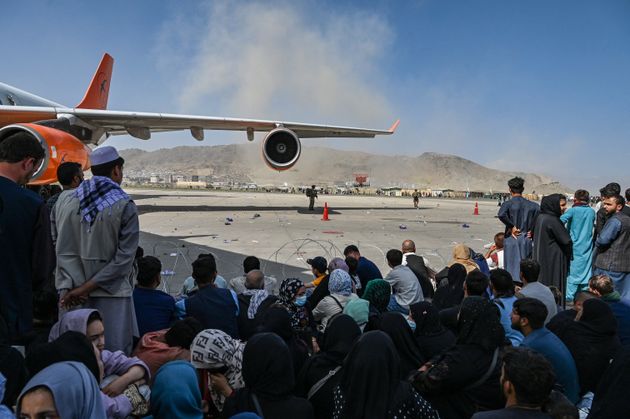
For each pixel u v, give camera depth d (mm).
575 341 4094
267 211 25656
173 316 4668
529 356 2482
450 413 3434
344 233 16266
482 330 3359
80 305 3686
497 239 8508
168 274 9070
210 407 3682
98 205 3604
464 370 3258
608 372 2875
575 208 7852
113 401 2936
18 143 3016
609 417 2701
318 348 4719
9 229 2936
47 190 15547
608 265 7121
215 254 11344
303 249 12492
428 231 18156
